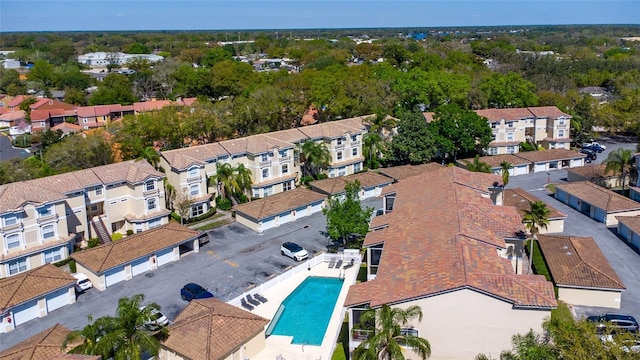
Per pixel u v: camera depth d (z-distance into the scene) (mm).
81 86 185375
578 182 80562
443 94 115375
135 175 70375
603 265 53312
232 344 41844
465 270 38938
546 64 176125
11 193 59812
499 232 49938
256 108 100125
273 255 64312
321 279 58188
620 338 35125
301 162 91562
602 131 124312
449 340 37875
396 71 134625
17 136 130875
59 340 42969
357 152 97812
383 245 49562
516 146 106250
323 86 110438
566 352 33719
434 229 49375
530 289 37344
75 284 54625
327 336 46875
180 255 64938
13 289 51281
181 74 153375
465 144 96438
